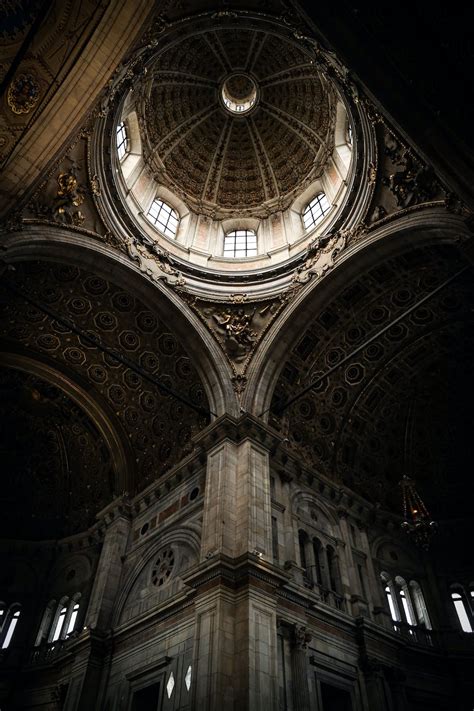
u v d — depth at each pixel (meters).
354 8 11.25
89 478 25.66
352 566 19.53
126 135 24.52
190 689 13.06
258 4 16.36
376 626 17.58
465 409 24.72
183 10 16.14
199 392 22.12
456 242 15.01
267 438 19.44
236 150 28.02
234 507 17.09
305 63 24.23
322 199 25.53
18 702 19.67
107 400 24.31
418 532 15.38
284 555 17.30
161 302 21.44
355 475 23.58
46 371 23.31
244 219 27.47
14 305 21.12
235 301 22.67
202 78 26.08
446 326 21.55
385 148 18.11
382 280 20.55
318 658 15.32
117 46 13.86
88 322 22.36
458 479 25.08
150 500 21.64
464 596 21.92
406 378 23.80
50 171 16.38
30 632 22.25
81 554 23.64
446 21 10.15
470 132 10.95
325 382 23.02
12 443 26.14
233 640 13.49
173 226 26.06
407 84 11.38
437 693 18.23
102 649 17.89
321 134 25.50
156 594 17.77
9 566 24.50
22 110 14.03
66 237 18.67
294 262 22.73
